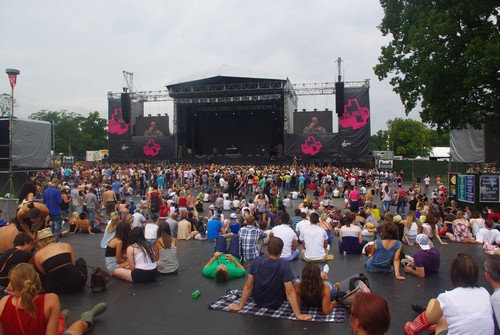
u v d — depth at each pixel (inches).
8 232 282.2
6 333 137.2
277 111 1998.0
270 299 231.6
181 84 1660.9
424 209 637.9
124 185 1114.7
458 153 1023.0
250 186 1187.3
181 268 344.5
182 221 512.4
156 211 672.4
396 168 1747.0
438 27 641.0
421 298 265.4
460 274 149.3
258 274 233.3
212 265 313.1
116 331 203.3
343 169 1414.9
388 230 327.6
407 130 3233.3
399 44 794.2
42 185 831.1
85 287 277.7
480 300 145.5
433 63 674.2
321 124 1610.5
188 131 2007.9
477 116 701.3
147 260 292.5
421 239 325.7
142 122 1800.0
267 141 2065.7
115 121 1795.0
